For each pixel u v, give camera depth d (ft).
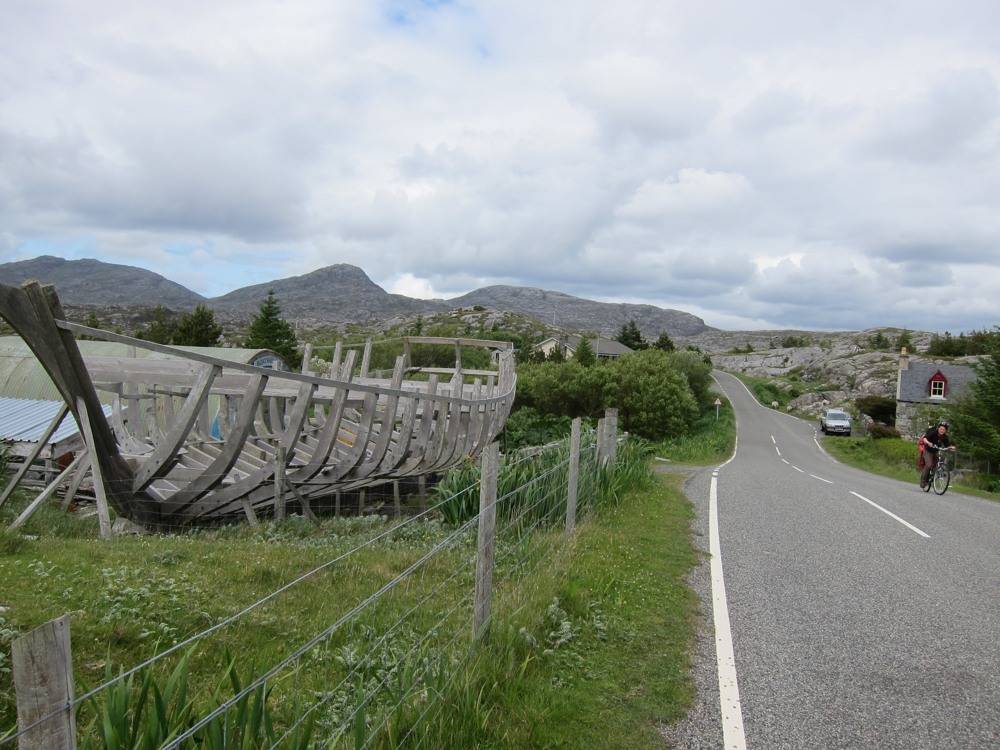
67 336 28.14
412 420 45.01
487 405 62.69
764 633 19.45
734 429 183.52
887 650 18.44
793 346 561.43
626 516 35.94
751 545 30.63
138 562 22.72
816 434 190.39
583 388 134.31
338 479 41.93
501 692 14.30
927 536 34.30
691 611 21.11
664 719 14.30
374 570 23.71
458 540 28.94
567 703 14.51
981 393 117.50
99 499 29.25
